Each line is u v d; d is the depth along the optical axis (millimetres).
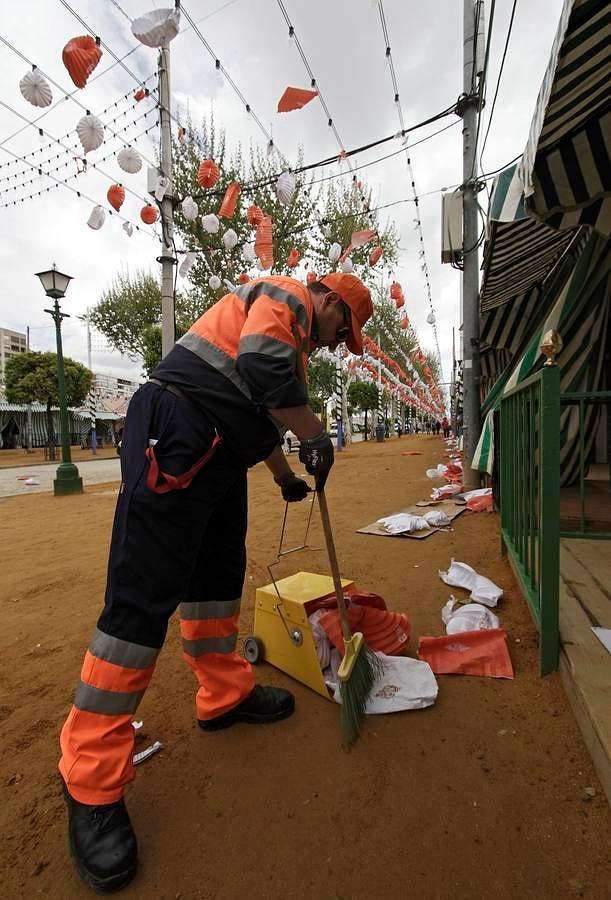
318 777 1528
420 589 3029
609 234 3096
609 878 1132
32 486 11742
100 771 1268
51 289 9086
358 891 1148
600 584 2451
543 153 2795
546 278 6566
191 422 1363
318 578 2436
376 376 19734
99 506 7637
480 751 1597
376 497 6617
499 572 3203
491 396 6367
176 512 1353
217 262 11648
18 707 2027
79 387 25625
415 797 1423
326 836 1309
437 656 2139
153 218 5277
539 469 1925
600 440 6262
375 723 1778
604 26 1757
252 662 2279
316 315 1661
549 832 1270
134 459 1358
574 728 1654
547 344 1846
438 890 1137
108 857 1197
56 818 1434
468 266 7359
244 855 1266
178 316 14758
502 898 1107
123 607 1316
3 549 4930
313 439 1485
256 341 1332
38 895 1196
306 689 2039
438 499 5926
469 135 7129
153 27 2139
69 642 2635
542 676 1963
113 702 1304
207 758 1643
